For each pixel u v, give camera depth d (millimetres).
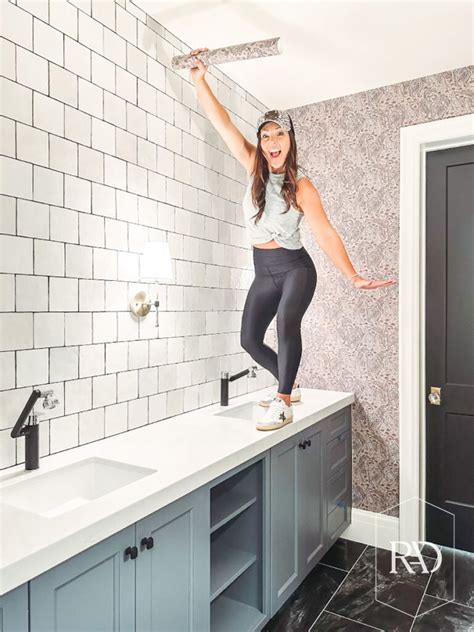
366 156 2754
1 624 939
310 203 2143
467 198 2588
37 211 1545
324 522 2443
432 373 2682
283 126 2105
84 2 1719
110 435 1832
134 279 1937
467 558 2557
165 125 2111
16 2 1483
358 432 2803
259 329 2330
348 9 1997
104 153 1796
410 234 2625
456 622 2047
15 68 1479
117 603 1199
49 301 1589
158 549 1337
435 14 2027
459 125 2479
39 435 1565
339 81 2635
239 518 1949
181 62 1986
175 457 1592
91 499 1584
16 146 1480
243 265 2723
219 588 1664
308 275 2221
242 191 2705
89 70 1735
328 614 2111
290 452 2100
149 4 1955
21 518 1139
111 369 1836
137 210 1951
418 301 2645
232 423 2068
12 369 1478
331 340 2885
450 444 2645
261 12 2018
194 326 2305
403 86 2643
